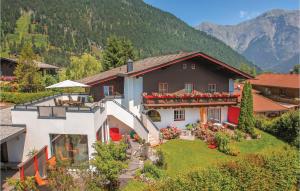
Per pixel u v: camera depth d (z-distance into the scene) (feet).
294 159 43.34
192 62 86.07
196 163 60.59
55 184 38.78
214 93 85.76
